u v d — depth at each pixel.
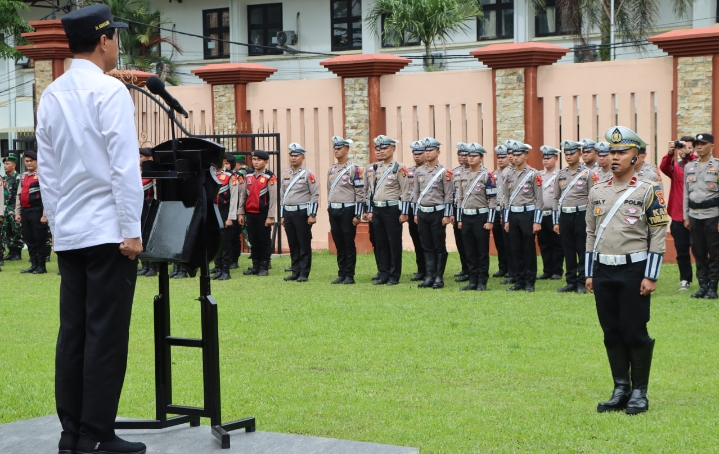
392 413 6.60
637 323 6.55
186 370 8.11
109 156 4.63
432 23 24.86
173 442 5.14
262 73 18.84
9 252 18.41
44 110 4.81
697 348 8.66
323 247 18.58
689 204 11.66
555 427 6.19
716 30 14.15
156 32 31.50
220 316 10.85
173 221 5.14
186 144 5.21
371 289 13.33
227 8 31.23
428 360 8.32
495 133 16.41
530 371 7.84
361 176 13.91
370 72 17.33
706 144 11.45
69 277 4.82
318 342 9.22
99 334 4.73
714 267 11.59
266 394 7.20
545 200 13.91
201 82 31.59
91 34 4.79
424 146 13.25
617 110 15.52
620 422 6.30
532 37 27.22
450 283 13.90
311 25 30.22
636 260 6.55
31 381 7.76
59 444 4.84
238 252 16.20
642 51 25.28
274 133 17.34
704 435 5.96
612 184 6.77
